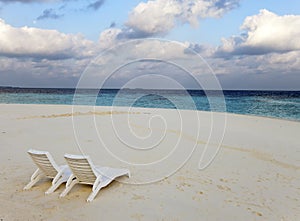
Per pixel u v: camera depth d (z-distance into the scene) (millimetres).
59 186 5105
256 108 27828
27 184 5180
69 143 9117
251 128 13086
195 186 5406
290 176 6168
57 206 4305
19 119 14141
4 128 11445
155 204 4492
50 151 7965
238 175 6164
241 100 38531
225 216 4156
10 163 6531
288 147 9109
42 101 30391
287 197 4977
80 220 3879
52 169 4996
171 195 4906
